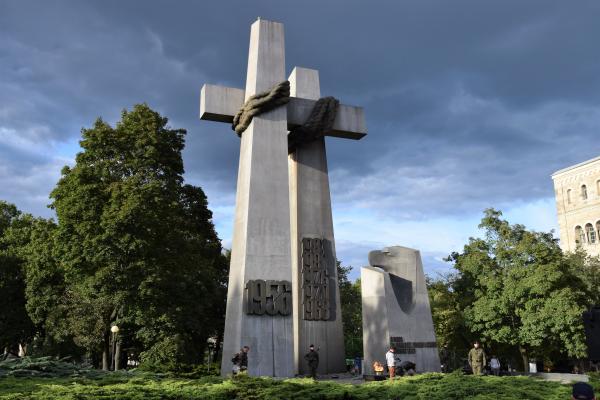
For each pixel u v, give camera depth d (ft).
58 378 50.29
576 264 125.70
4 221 156.66
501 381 45.06
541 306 94.99
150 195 97.96
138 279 95.55
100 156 103.24
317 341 83.97
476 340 108.37
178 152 111.55
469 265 104.99
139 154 104.78
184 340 106.22
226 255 148.97
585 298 94.99
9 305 134.10
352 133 93.61
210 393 40.42
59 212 98.53
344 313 151.23
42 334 137.28
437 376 49.96
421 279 80.94
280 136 83.66
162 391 40.50
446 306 110.93
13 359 55.77
